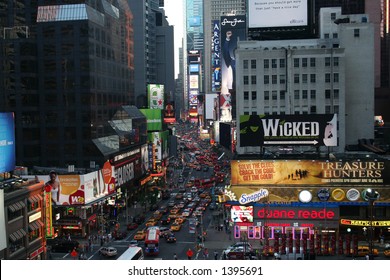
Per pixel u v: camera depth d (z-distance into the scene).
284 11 115.88
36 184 71.62
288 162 74.31
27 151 110.69
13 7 111.88
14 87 110.44
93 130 110.75
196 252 73.44
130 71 148.12
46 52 111.38
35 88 111.62
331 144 76.44
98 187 95.94
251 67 110.81
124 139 125.25
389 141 119.62
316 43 115.94
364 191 72.38
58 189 88.25
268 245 69.50
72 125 110.56
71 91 110.56
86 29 109.81
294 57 109.19
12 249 62.75
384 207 74.00
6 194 62.09
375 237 73.62
